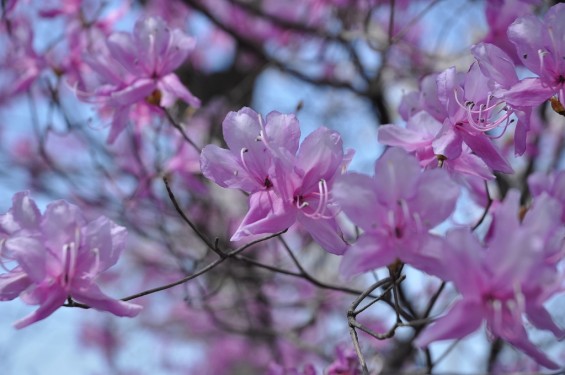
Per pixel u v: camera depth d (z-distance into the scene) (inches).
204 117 36.4
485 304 17.4
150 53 24.1
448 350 24.4
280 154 19.3
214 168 20.1
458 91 20.2
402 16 37.8
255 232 19.5
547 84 20.1
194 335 52.8
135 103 24.7
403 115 22.1
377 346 33.4
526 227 17.5
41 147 30.3
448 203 18.3
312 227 19.6
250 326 31.2
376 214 18.3
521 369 31.1
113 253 19.6
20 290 19.6
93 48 27.8
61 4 29.9
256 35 43.6
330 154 19.6
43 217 19.6
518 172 30.5
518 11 24.6
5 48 33.5
